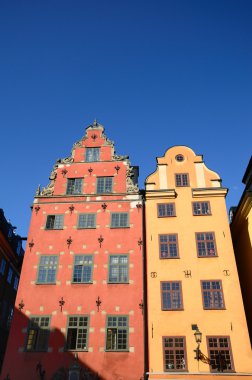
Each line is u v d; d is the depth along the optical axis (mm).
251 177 24234
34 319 20438
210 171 25484
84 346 19422
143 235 23078
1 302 29578
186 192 24656
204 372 18391
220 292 20703
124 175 25688
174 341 19484
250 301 22703
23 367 19016
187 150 26562
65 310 20531
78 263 22141
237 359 18656
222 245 22234
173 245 22641
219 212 23500
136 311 20172
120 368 18578
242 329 19438
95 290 21031
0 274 28859
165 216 23781
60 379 18516
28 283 21609
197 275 21359
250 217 22594
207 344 19203
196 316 20047
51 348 19438
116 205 24250
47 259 22453
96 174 25953
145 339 19594
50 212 24375
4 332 30625
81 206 24453
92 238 23016
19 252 34156
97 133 27984
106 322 19984
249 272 22875
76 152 27188
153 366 18844
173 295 20922
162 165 26031
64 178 26016
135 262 21844
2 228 27547
